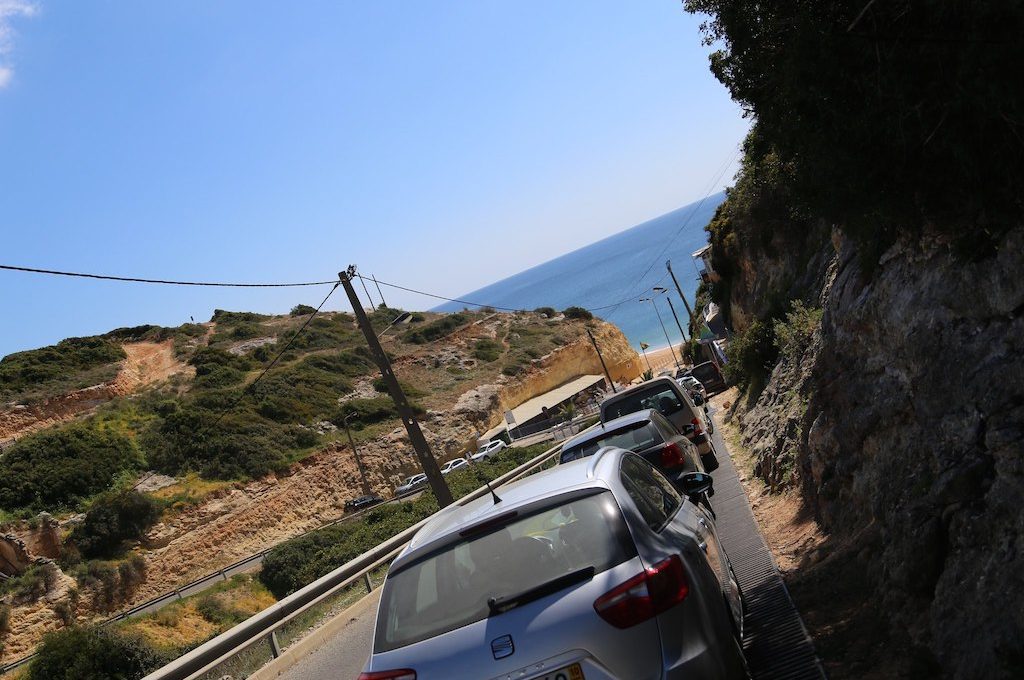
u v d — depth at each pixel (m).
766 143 7.38
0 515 48.62
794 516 9.50
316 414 73.06
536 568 3.89
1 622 38.62
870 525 6.80
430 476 27.00
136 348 87.88
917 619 4.97
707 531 5.43
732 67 6.86
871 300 7.95
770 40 6.18
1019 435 4.64
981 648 4.09
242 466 59.41
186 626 33.88
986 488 4.92
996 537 4.49
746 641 6.05
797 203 6.97
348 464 65.38
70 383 71.44
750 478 13.27
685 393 15.02
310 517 58.97
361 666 9.84
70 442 55.53
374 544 25.31
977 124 5.02
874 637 5.18
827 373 9.88
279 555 38.31
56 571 42.75
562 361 96.94
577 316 115.50
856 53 5.28
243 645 11.21
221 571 43.66
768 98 6.62
